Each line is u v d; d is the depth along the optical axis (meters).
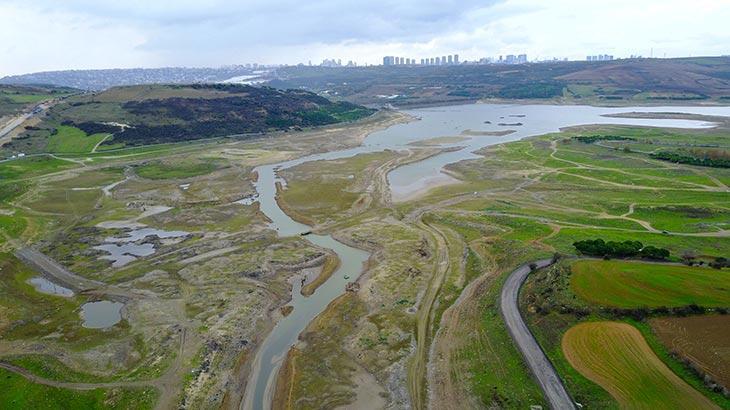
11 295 68.94
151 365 52.62
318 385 49.72
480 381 47.25
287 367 52.59
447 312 60.94
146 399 47.34
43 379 50.16
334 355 54.34
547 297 57.53
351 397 47.84
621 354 46.94
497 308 58.09
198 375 50.94
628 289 56.62
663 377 43.50
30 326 61.19
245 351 55.72
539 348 49.91
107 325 61.59
